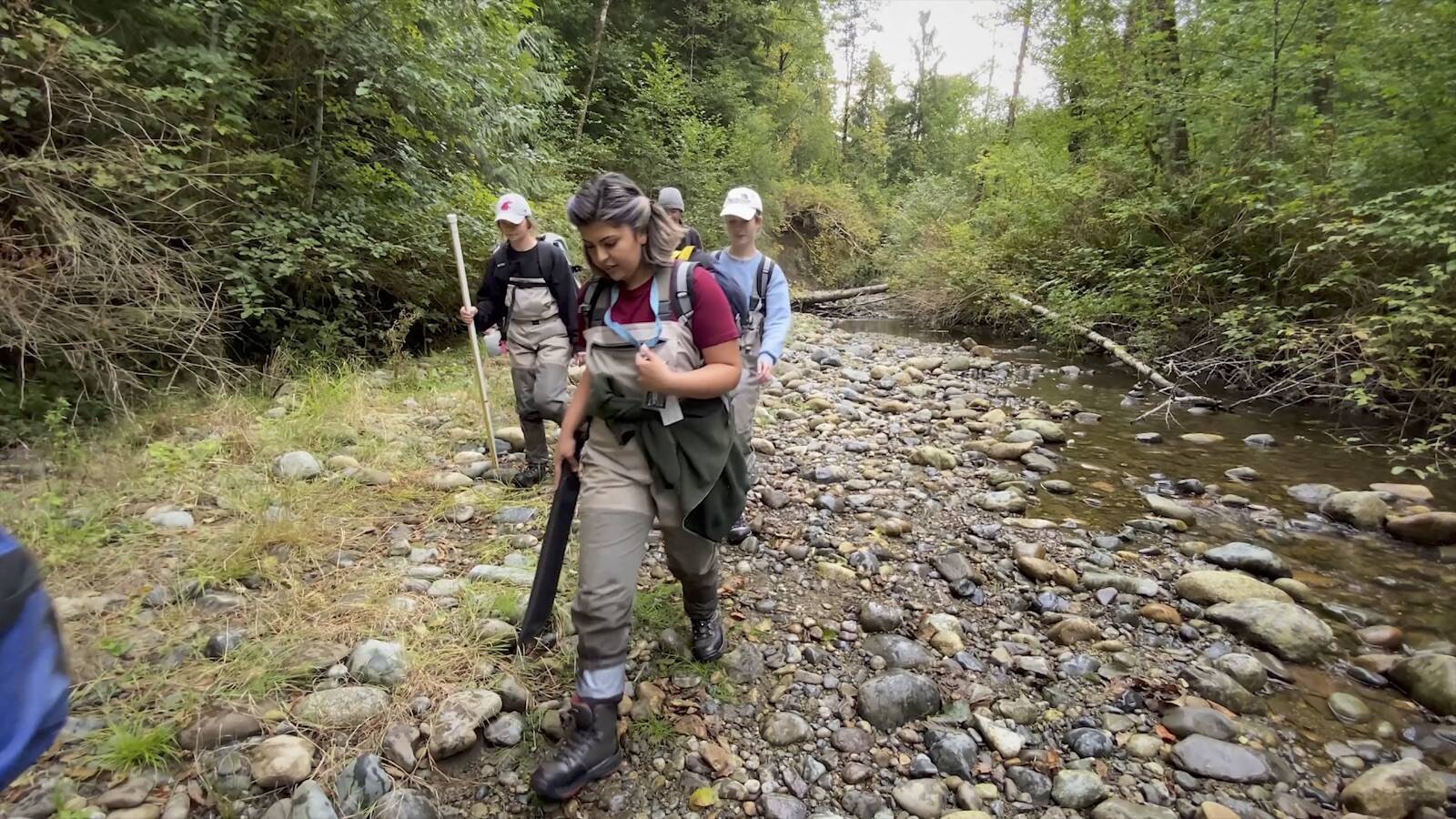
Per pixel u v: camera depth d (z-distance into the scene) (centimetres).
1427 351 609
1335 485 489
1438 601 331
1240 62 856
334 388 537
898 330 1358
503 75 791
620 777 203
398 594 279
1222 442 594
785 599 305
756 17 2023
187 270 487
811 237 2339
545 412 396
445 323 831
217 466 394
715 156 1839
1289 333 703
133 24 511
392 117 645
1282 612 292
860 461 504
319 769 194
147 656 231
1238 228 814
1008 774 212
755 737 223
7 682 92
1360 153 668
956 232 1409
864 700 234
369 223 645
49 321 413
